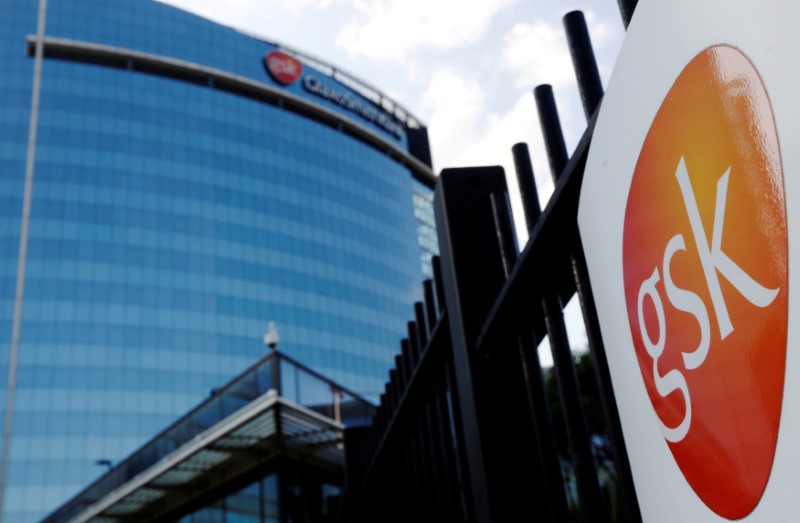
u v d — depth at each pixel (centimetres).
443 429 244
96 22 6169
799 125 53
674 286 76
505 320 163
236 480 1666
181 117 6188
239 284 5819
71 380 5028
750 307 62
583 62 112
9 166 5459
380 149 7669
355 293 6488
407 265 7150
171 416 5162
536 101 133
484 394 182
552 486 147
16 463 4744
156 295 5472
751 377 63
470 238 202
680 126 71
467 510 214
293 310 5994
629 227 86
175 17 6531
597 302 101
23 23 5972
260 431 1449
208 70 6431
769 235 58
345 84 7531
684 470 77
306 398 1317
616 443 112
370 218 7012
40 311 5125
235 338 5606
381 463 360
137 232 5606
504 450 177
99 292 5316
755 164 60
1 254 5203
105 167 5709
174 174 5941
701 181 68
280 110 6831
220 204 6034
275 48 7081
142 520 1997
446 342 225
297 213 6438
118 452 4962
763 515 63
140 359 5244
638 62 80
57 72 5897
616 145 88
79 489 4803
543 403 154
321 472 1397
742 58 60
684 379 75
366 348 6312
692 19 68
